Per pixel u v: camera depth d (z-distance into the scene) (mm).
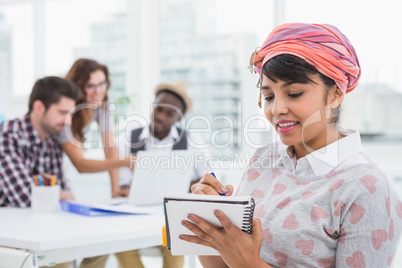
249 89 3678
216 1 3830
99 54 4016
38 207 1943
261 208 1112
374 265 948
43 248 1393
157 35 3982
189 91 3891
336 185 1001
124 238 1562
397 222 967
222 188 1088
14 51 4188
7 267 1134
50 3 4117
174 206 889
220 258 1179
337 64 1008
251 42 3684
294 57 1002
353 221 965
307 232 1012
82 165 2404
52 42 4133
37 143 2195
